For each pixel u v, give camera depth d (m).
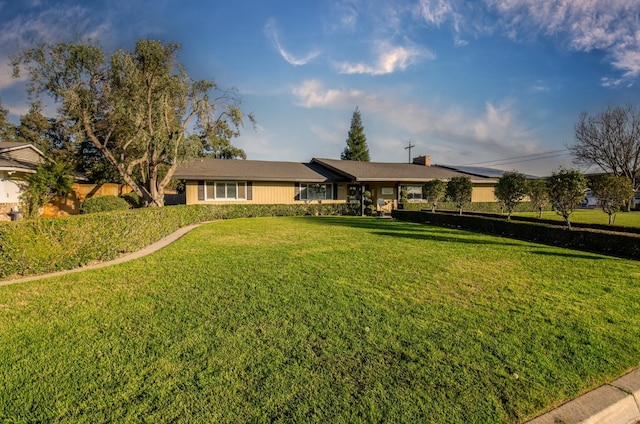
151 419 2.12
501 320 3.70
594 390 2.48
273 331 3.38
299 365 2.75
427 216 14.91
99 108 14.13
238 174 18.17
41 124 25.53
